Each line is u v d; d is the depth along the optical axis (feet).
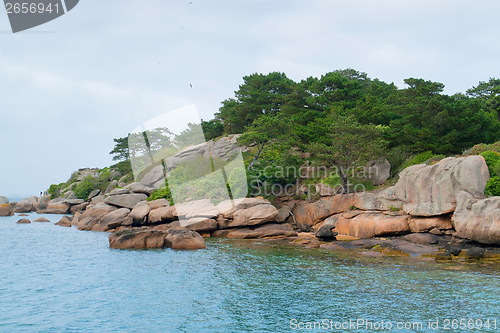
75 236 127.85
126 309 47.34
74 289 56.80
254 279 63.52
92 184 286.66
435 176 97.09
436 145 124.36
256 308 47.98
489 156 95.96
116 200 161.38
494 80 208.03
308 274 67.51
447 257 81.46
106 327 41.11
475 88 213.66
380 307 48.52
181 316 44.80
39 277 64.85
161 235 101.60
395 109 153.17
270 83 223.10
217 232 125.18
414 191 101.81
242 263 77.71
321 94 189.26
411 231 102.12
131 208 160.56
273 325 41.96
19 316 44.57
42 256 86.38
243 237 120.37
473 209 86.12
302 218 139.54
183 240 98.32
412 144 136.56
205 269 71.46
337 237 113.50
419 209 99.35
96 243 109.60
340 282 61.52
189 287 58.03
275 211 125.90
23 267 73.46
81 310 46.93
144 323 42.42
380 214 109.91
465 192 89.71
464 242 88.89
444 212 93.66
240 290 56.49
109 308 47.70
